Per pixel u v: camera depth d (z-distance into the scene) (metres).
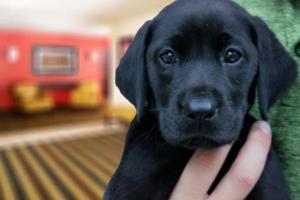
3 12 3.19
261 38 0.29
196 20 0.28
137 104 0.31
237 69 0.28
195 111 0.25
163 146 0.30
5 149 2.17
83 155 2.00
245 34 0.29
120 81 0.33
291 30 0.32
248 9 0.35
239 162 0.29
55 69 4.34
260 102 0.29
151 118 0.32
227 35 0.28
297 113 0.31
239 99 0.28
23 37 4.08
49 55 4.28
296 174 0.30
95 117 3.56
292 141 0.31
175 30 0.28
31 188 1.46
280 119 0.32
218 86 0.26
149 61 0.30
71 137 2.54
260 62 0.29
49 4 2.82
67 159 1.91
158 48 0.29
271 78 0.29
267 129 0.30
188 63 0.28
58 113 3.89
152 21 0.31
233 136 0.27
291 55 0.32
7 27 3.94
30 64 4.16
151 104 0.31
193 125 0.25
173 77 0.28
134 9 3.00
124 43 3.79
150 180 0.30
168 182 0.30
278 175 0.30
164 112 0.28
